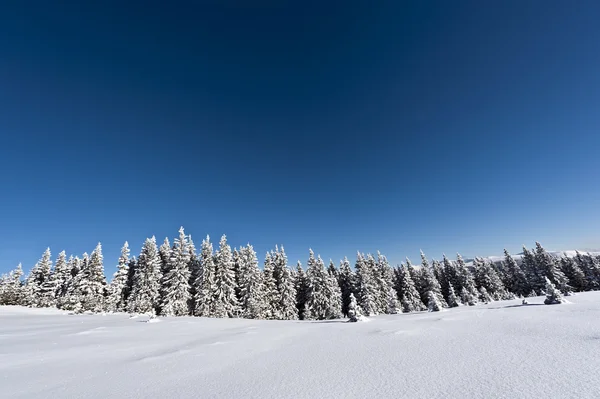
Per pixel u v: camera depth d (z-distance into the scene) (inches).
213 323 1010.7
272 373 245.1
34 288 2317.9
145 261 1947.6
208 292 1745.8
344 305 2196.1
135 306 1776.6
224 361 317.1
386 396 166.2
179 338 581.9
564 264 2498.8
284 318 1877.5
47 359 395.9
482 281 2313.0
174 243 1972.2
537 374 174.6
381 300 1974.7
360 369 230.4
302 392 188.5
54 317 1444.4
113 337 625.6
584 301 579.8
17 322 1130.7
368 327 533.6
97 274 2065.7
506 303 861.8
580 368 176.9
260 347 394.3
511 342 268.4
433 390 167.9
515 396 146.8
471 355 237.1
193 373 271.9
